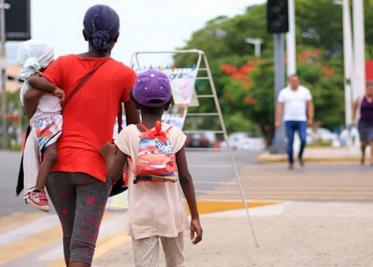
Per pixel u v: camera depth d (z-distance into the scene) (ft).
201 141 160.25
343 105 208.23
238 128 216.95
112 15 20.29
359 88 87.81
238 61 224.33
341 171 65.36
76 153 19.85
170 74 31.14
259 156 87.81
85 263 19.72
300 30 241.14
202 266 26.55
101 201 20.04
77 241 19.75
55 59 20.47
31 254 29.32
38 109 20.01
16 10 140.77
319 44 247.09
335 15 246.47
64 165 19.86
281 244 30.19
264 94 206.18
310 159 81.00
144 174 18.67
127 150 19.16
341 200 44.45
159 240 20.08
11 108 204.95
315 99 204.13
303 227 33.94
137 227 18.90
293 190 50.26
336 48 248.52
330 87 207.31
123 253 28.91
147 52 30.89
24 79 20.02
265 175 62.03
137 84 19.36
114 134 21.45
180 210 19.31
